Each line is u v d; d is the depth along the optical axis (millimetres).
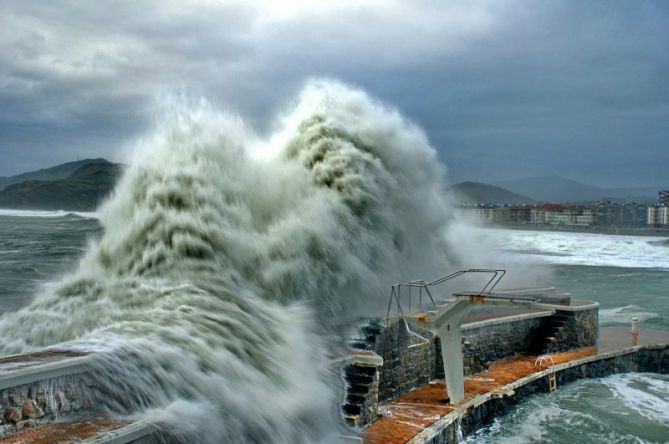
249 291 9625
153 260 9180
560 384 15695
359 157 13273
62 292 8938
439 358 13734
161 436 5953
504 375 14609
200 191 10055
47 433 5297
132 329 7176
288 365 8258
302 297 10875
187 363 6855
